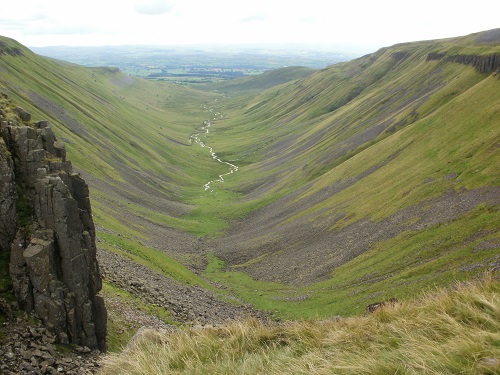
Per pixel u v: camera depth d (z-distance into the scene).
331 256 79.56
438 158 91.94
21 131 26.64
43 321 24.48
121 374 15.31
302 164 187.12
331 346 13.81
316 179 144.50
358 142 163.75
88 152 145.00
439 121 110.06
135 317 36.88
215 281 83.50
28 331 23.61
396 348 11.81
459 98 112.81
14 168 26.19
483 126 89.50
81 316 26.02
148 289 49.22
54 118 156.25
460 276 47.75
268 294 71.94
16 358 21.86
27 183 26.25
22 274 24.56
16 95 147.62
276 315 60.91
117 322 33.84
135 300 43.22
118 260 57.44
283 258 89.94
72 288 25.77
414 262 59.72
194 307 51.97
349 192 111.00
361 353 11.84
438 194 77.31
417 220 72.75
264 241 105.44
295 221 112.25
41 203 25.38
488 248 51.81
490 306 12.10
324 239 90.19
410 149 109.88
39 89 181.25
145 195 145.88
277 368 12.42
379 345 12.23
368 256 70.50
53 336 24.16
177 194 172.88
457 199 71.12
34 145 26.81
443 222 66.44
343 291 61.41
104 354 25.89
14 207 25.44
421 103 158.88
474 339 10.27
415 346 10.93
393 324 13.47
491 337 10.15
